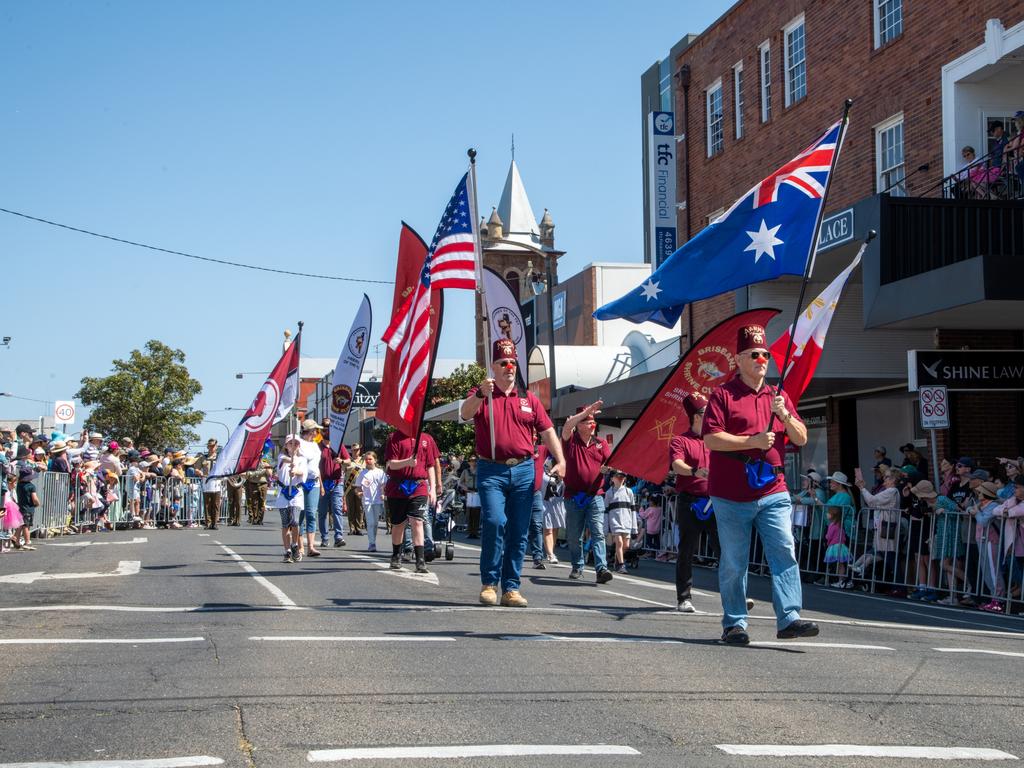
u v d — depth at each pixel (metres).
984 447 18.61
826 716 5.60
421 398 11.40
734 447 7.72
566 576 14.35
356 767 4.46
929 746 5.04
